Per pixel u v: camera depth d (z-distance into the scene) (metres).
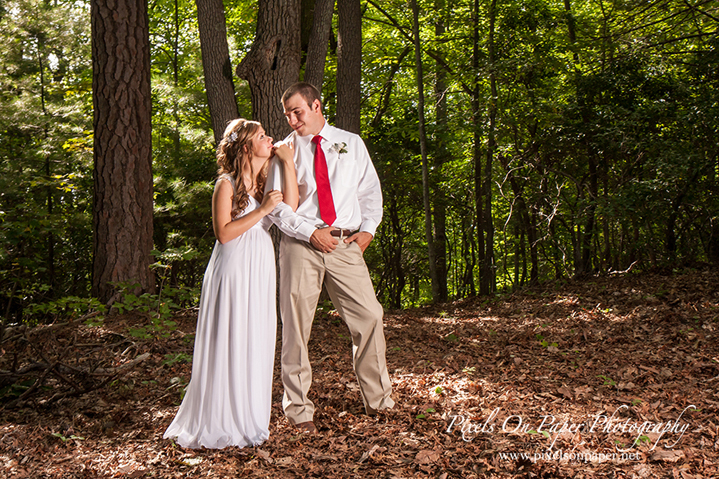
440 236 13.95
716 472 2.46
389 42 13.66
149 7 14.03
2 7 10.12
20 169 9.34
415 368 4.59
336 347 5.50
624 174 8.84
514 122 9.97
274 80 6.51
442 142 11.81
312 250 3.34
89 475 2.78
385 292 15.80
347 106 8.61
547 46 10.27
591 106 9.50
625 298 6.73
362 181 3.58
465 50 11.46
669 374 3.94
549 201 10.10
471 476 2.56
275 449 2.99
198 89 11.55
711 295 6.07
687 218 8.98
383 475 2.60
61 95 11.19
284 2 6.49
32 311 5.42
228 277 3.14
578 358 4.64
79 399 3.97
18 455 3.06
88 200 11.05
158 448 3.06
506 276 17.28
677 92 8.98
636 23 10.78
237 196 3.19
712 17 10.01
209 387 3.11
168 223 11.27
